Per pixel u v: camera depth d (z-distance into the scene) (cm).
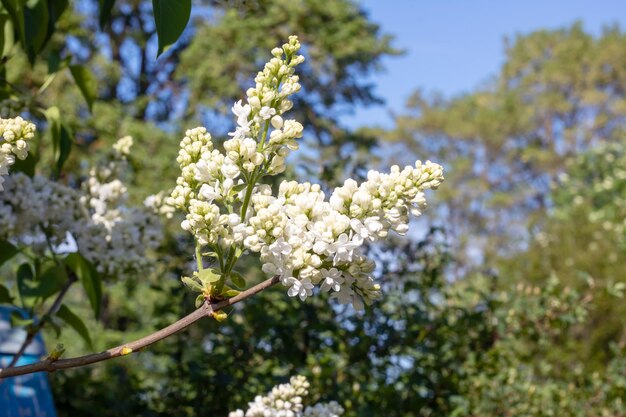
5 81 344
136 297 1308
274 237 173
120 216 387
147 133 1520
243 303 523
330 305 528
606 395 666
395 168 179
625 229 1794
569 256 1608
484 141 3506
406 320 530
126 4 1873
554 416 642
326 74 1931
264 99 180
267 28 1786
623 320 1163
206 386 520
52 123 344
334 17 1862
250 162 179
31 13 320
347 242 171
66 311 333
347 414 494
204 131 187
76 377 557
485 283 622
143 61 1936
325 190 539
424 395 564
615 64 3472
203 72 1692
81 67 357
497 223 3334
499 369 604
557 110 3494
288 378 496
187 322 166
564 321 600
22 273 342
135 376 587
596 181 2358
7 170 172
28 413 409
